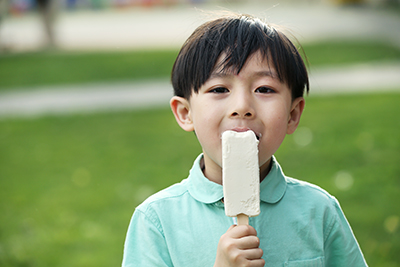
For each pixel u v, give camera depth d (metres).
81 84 11.16
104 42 18.84
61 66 13.54
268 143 1.58
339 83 9.83
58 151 6.45
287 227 1.72
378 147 5.74
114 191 4.87
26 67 13.71
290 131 1.79
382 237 3.62
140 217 1.75
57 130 7.55
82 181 5.23
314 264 1.70
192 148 6.22
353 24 19.47
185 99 1.73
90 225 4.16
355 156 5.48
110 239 3.90
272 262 1.68
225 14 1.85
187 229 1.69
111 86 10.76
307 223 1.73
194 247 1.67
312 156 5.55
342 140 6.11
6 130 7.69
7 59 15.45
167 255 1.70
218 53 1.59
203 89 1.61
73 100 9.65
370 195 4.37
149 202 1.77
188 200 1.75
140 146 6.42
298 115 1.79
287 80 1.63
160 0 34.88
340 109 7.73
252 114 1.55
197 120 1.63
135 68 12.67
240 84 1.57
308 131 6.58
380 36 15.96
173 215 1.72
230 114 1.56
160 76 11.50
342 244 1.81
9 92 10.72
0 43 17.64
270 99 1.58
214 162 1.72
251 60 1.57
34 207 4.60
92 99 9.62
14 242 3.87
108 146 6.52
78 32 22.27
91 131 7.36
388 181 4.68
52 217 4.36
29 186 5.20
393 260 3.34
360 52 13.09
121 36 20.30
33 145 6.80
